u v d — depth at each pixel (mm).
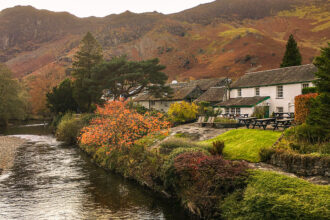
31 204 12453
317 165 10430
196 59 197375
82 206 12156
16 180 16625
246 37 198250
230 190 9977
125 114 20172
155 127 20781
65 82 60406
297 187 8211
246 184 9586
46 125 65062
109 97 50500
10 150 28266
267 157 12641
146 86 47250
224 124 23500
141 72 44812
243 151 14172
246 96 36188
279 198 7801
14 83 62719
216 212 9688
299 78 29781
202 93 49281
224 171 10133
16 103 63250
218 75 147250
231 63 158625
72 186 15227
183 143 15734
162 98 50438
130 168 16469
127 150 18641
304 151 11977
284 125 17312
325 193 7598
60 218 10836
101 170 18969
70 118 43125
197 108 32781
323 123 12383
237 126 22516
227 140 17328
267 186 8742
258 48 164375
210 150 14328
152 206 12062
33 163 21609
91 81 44500
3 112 58781
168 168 12734
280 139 14344
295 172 11117
